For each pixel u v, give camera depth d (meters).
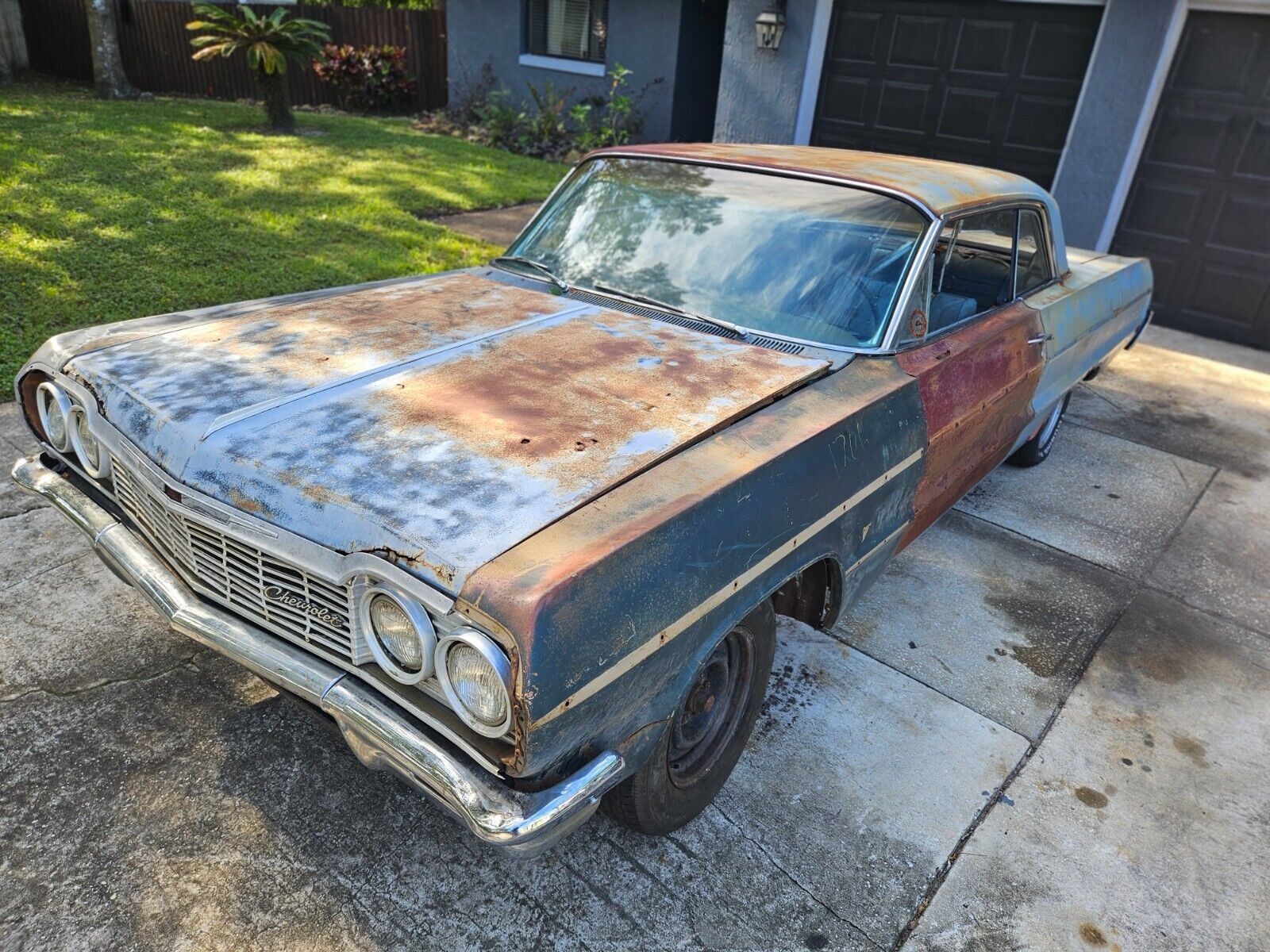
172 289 6.18
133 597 3.48
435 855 2.54
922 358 3.25
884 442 2.89
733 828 2.73
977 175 3.96
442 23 16.25
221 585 2.32
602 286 3.46
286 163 10.48
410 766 1.96
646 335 3.06
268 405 2.41
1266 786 3.13
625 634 1.95
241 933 2.27
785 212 3.47
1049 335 4.15
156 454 2.35
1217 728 3.40
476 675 1.83
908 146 9.62
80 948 2.19
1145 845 2.82
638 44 13.09
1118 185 8.34
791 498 2.47
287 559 2.10
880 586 4.12
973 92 9.05
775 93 10.11
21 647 3.16
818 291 3.25
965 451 3.61
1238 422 6.55
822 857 2.66
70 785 2.64
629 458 2.28
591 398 2.56
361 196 9.38
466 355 2.77
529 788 1.92
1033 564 4.44
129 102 13.90
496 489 2.10
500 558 1.89
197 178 9.24
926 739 3.18
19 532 3.80
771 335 3.15
